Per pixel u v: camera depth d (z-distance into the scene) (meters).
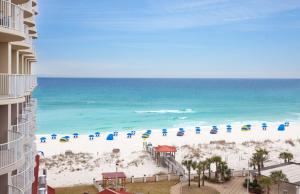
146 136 72.81
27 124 23.30
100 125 102.50
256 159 46.97
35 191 28.05
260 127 97.56
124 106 152.75
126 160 58.25
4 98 17.16
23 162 18.58
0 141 19.28
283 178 39.94
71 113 125.88
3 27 16.66
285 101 187.12
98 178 49.41
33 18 30.11
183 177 48.31
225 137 82.00
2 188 19.55
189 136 82.19
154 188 45.06
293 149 69.62
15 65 24.17
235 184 47.38
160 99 188.88
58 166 53.84
